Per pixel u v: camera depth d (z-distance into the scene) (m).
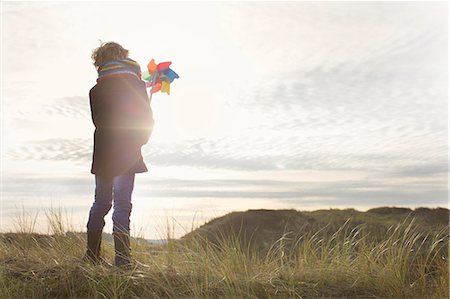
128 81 4.85
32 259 5.23
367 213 10.66
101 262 4.87
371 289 4.80
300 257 5.30
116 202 4.89
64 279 4.59
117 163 4.80
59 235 5.75
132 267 4.77
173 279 4.71
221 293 4.54
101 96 4.80
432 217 9.67
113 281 4.49
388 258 5.17
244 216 10.40
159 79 5.32
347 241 5.45
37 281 4.63
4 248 5.52
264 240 9.35
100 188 4.88
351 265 5.20
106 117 4.80
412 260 5.30
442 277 4.81
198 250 5.16
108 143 4.80
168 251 5.16
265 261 5.20
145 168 4.98
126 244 4.84
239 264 5.02
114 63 4.88
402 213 10.24
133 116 4.82
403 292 4.73
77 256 5.26
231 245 5.28
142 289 4.51
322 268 5.08
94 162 4.86
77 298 4.41
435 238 5.62
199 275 4.79
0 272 4.68
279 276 4.96
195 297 4.42
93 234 4.92
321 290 4.75
